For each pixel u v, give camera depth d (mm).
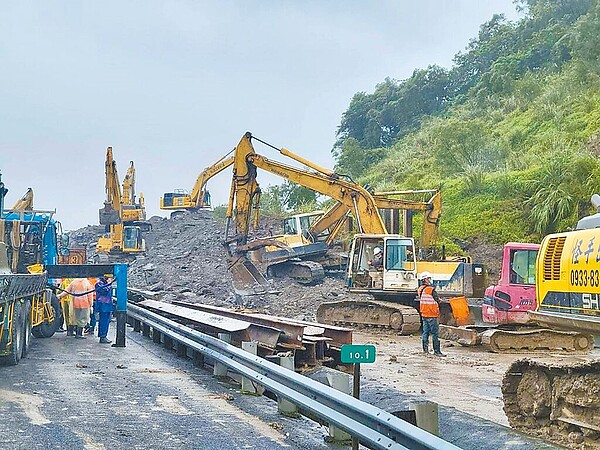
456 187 43844
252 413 10422
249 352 12094
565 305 9414
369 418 7285
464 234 38406
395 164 58812
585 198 35031
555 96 51750
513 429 9477
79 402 10836
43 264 19750
